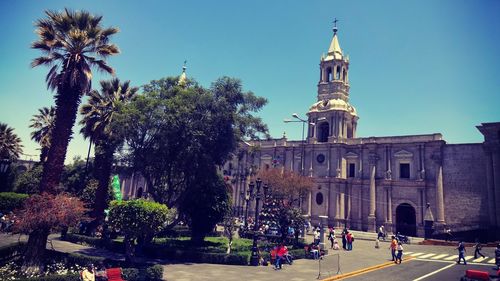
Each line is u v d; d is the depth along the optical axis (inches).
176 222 1157.7
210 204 1167.0
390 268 1039.0
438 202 2014.0
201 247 1136.2
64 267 754.2
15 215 741.3
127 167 1135.0
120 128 970.1
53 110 2014.0
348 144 2429.9
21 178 1905.8
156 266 734.5
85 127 1475.1
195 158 1021.2
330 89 2647.6
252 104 1124.5
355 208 2317.9
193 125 1000.9
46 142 1897.1
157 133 987.9
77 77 818.2
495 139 1839.3
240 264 976.3
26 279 592.7
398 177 2208.4
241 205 2566.4
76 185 1923.0
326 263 889.5
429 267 1068.5
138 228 786.8
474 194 1934.1
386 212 2181.3
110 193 1587.1
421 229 2034.9
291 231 1421.0
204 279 765.9
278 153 2674.7
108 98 1462.8
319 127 2635.3
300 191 1822.1
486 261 1210.6
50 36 823.1
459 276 920.3
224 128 1059.9
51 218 705.0
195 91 1031.6
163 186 1175.0
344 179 2365.9
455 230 1947.6
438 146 2085.4
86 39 841.5
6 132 2240.4
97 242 1156.5
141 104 989.8
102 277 642.8
